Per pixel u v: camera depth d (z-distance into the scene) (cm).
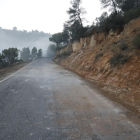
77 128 328
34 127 331
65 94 634
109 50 1155
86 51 1895
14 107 464
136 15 1233
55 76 1195
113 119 378
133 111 434
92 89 738
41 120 369
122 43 996
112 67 888
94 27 2031
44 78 1083
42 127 331
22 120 367
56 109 450
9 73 1404
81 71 1367
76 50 2627
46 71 1585
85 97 590
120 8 2095
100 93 660
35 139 282
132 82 637
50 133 305
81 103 512
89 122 360
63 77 1142
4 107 463
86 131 314
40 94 630
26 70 1691
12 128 325
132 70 699
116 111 435
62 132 309
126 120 372
